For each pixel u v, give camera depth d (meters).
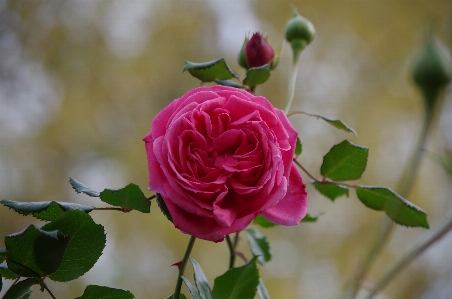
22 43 3.54
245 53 0.90
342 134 3.18
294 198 0.68
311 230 2.94
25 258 0.65
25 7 3.57
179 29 3.63
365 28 3.49
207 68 0.84
